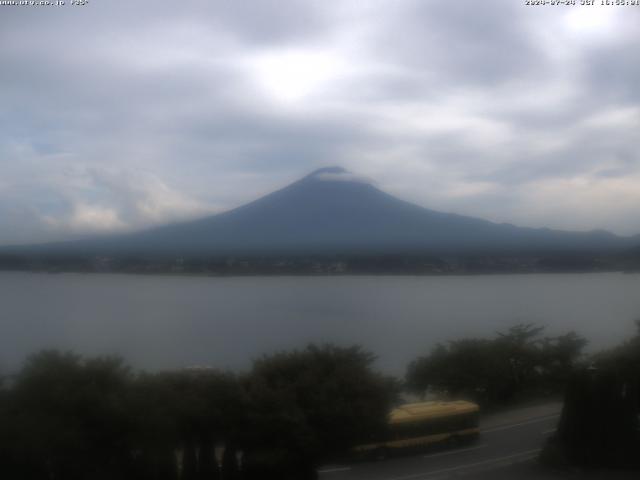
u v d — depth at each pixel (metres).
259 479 9.35
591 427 11.23
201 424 9.17
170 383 9.37
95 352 9.46
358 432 10.03
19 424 7.95
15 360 9.48
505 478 10.13
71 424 8.20
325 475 10.34
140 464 8.62
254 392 9.47
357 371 10.47
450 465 10.90
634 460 11.06
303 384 9.91
